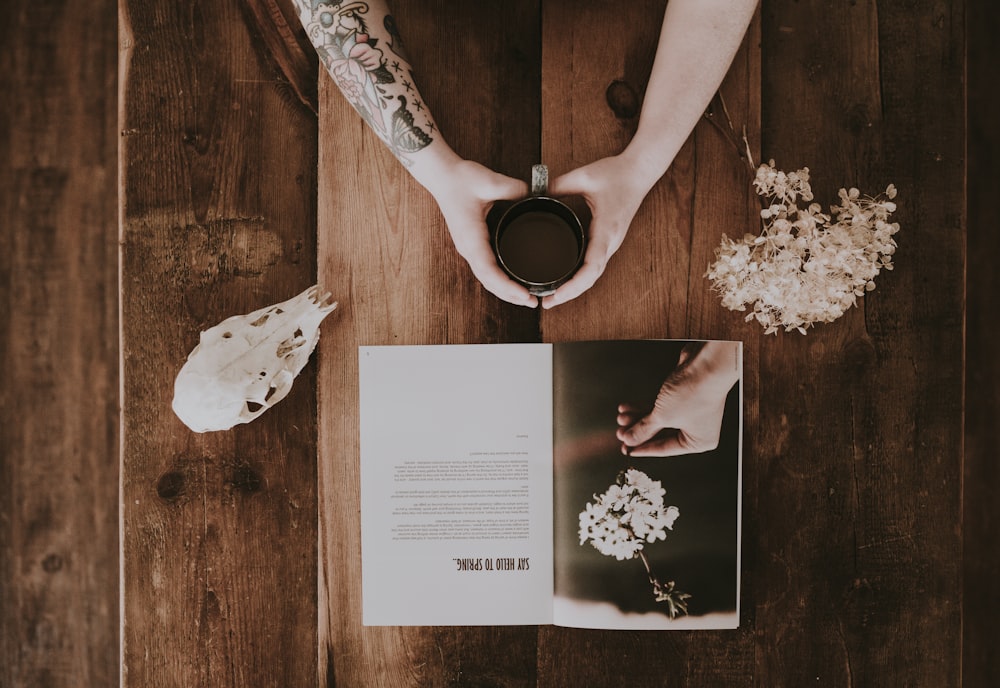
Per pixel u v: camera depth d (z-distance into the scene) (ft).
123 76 3.10
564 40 3.11
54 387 4.03
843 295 2.92
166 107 3.10
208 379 2.86
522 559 3.06
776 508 3.07
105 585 4.02
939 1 3.10
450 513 3.06
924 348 3.08
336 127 3.10
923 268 3.09
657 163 2.93
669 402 3.03
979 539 3.95
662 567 3.03
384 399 3.06
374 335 3.08
